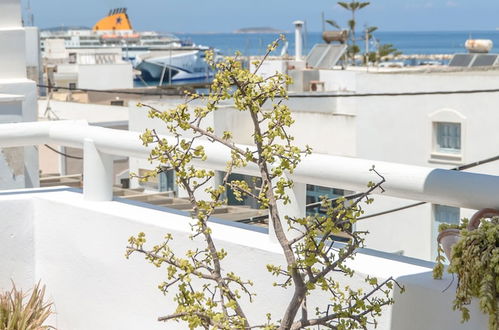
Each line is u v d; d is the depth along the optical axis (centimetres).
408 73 3178
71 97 5919
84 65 6856
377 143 3247
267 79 455
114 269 641
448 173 456
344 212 437
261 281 547
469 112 2997
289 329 446
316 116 3378
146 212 639
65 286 682
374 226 3106
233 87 493
